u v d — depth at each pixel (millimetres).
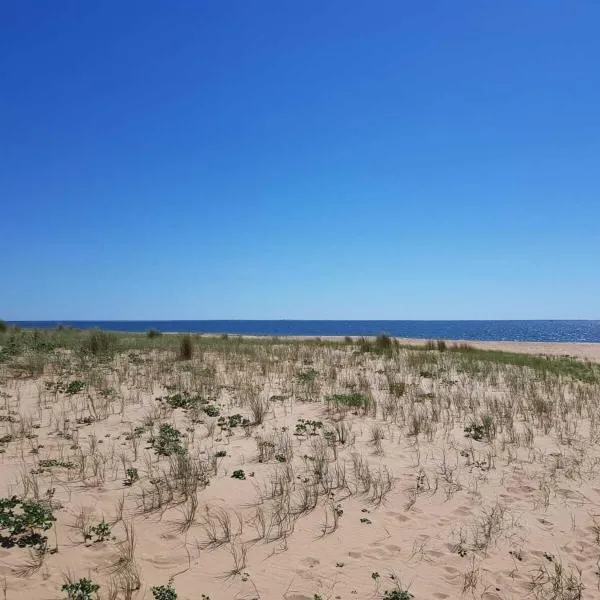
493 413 9188
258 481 5973
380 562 4508
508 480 6398
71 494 5348
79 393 9328
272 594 3998
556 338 73000
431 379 12289
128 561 4246
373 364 14172
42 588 3818
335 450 6906
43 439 6926
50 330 21344
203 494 5555
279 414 8773
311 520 5152
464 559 4621
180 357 13633
